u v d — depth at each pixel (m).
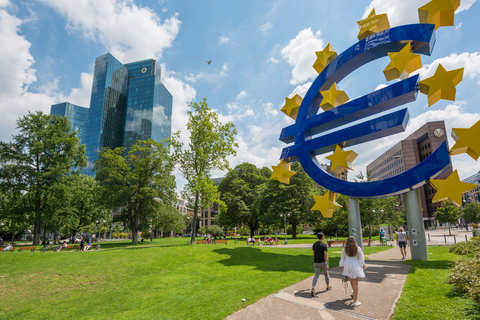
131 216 39.44
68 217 35.38
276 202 42.47
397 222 37.09
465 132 10.04
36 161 36.41
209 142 25.44
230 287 9.41
